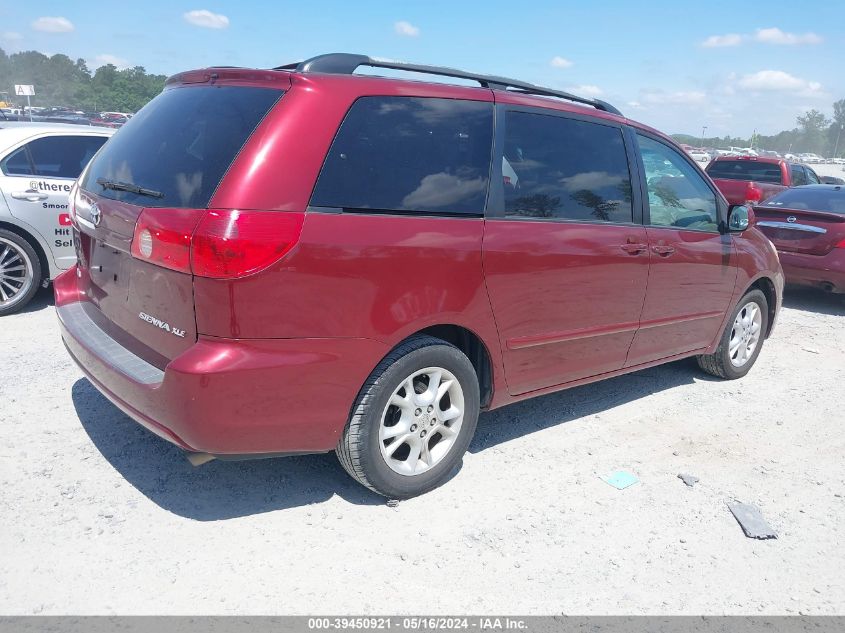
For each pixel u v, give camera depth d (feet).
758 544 10.99
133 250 9.75
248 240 8.85
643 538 10.89
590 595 9.46
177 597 8.80
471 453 13.33
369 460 10.57
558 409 15.87
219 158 9.40
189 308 9.16
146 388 9.41
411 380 10.85
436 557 9.99
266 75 10.08
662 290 14.92
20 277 20.34
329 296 9.56
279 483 11.68
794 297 31.65
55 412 13.56
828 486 13.07
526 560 10.09
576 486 12.34
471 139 11.43
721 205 16.96
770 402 17.31
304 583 9.23
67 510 10.41
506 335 11.94
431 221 10.62
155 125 11.02
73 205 12.46
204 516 10.56
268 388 9.30
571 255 12.59
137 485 11.24
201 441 9.19
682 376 18.92
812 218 28.35
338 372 9.85
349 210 9.81
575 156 13.15
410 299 10.37
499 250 11.38
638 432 14.89
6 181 19.77
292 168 9.37
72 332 11.41
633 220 14.24
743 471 13.42
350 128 10.03
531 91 13.25
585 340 13.50
